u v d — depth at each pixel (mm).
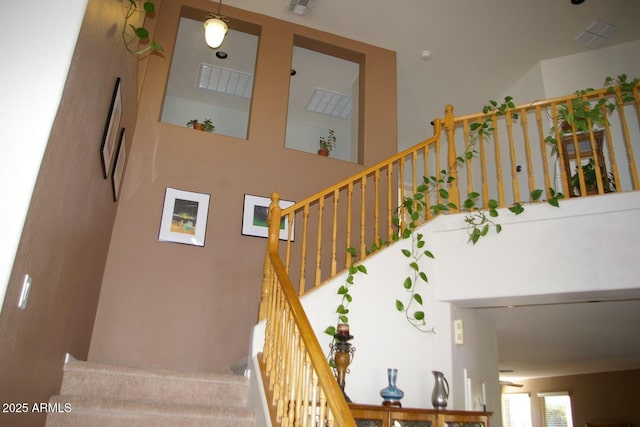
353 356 3406
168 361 4141
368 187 5324
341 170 5312
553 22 5508
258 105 5238
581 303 3896
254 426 2883
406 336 3652
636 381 7750
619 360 7109
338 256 4957
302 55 6246
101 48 2502
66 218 2439
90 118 2543
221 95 7273
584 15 5383
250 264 4645
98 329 4027
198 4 5320
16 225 1707
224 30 4570
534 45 5887
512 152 4016
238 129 7539
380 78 5926
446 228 3973
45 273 2186
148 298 4246
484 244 3832
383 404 3152
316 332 3494
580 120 3959
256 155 5035
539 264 3639
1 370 1781
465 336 3953
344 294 3604
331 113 7523
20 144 1799
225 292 4484
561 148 3971
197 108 7441
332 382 2080
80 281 3131
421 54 6133
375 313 3650
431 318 3752
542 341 5812
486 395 4199
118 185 4078
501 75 6445
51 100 1876
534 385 9547
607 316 4391
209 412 2846
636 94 3861
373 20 5625
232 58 6457
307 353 2367
